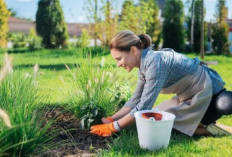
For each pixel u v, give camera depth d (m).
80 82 3.61
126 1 14.75
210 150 2.76
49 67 9.40
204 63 3.22
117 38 2.78
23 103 2.59
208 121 3.16
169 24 16.72
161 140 2.68
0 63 2.59
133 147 2.78
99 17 13.75
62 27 20.03
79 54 3.92
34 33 22.02
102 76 3.59
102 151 2.72
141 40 2.92
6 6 19.12
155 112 2.76
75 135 3.14
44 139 2.87
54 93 5.11
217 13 16.16
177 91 3.14
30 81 2.84
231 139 3.07
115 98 3.78
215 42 16.14
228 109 2.98
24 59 12.30
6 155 2.44
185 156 2.61
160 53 2.88
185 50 17.36
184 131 3.08
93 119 3.21
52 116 3.62
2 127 2.41
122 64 2.85
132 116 2.82
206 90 3.03
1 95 2.61
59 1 19.91
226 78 7.25
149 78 2.80
